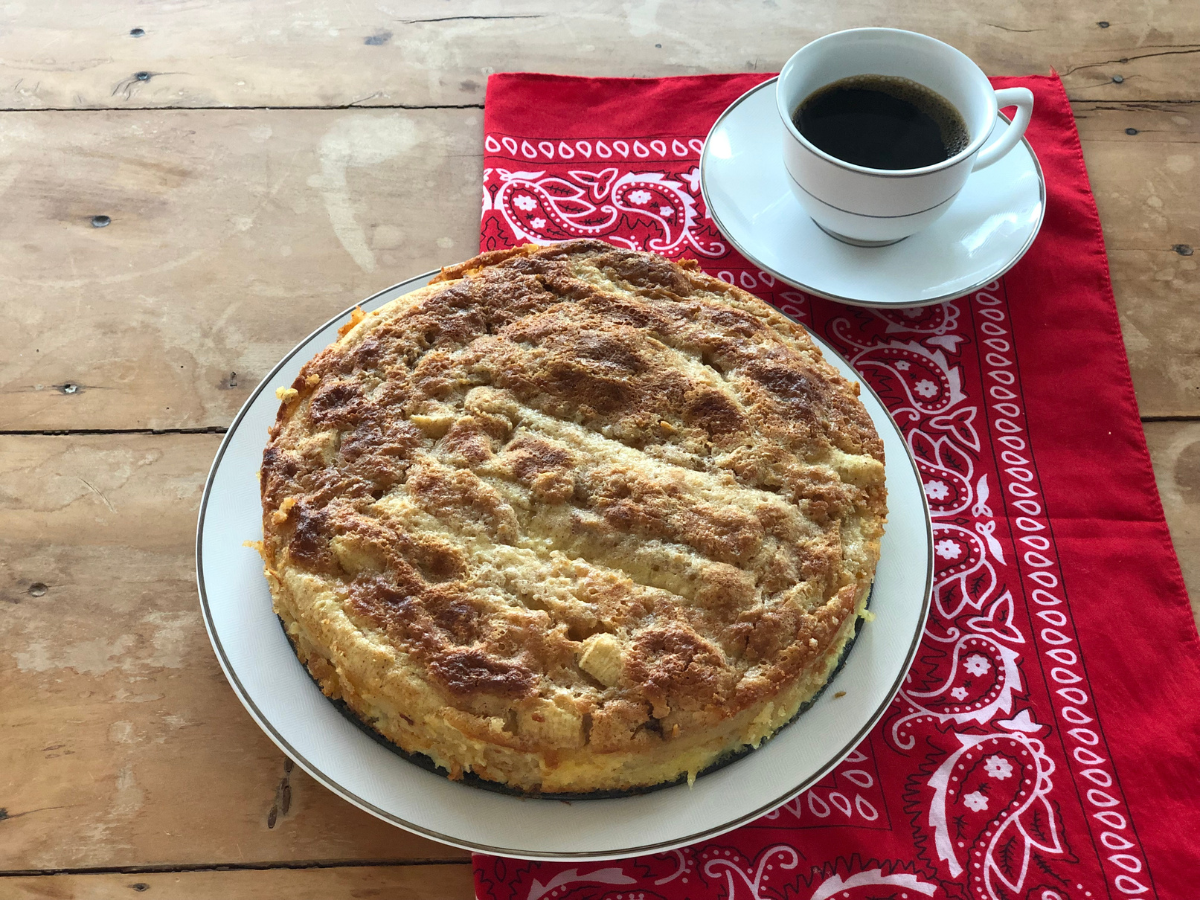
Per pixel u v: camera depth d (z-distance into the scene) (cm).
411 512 33
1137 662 38
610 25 58
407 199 50
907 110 46
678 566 33
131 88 54
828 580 34
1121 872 33
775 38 58
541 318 38
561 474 34
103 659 37
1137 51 57
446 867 33
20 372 44
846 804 34
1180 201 52
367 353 37
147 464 42
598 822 31
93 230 49
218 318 46
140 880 33
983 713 37
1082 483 42
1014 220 47
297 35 57
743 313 39
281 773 35
